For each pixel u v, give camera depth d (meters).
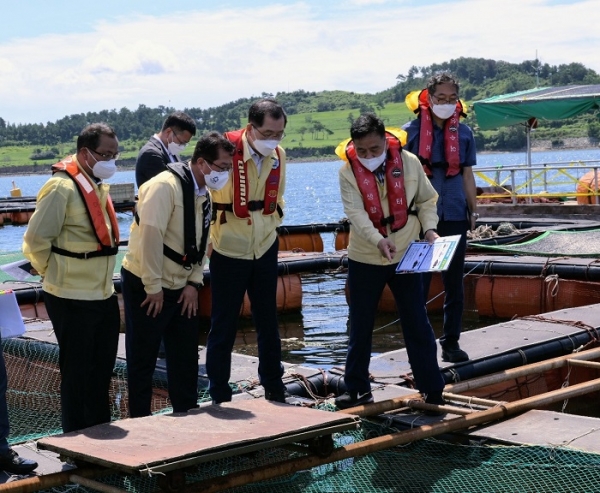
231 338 5.39
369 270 5.38
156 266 4.76
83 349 4.80
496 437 5.05
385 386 6.10
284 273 12.04
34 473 4.64
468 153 6.23
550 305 10.73
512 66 141.50
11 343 7.80
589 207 17.92
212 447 4.00
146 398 5.05
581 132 90.31
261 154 5.18
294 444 4.86
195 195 4.89
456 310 6.47
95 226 4.73
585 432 5.09
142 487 4.77
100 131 4.69
